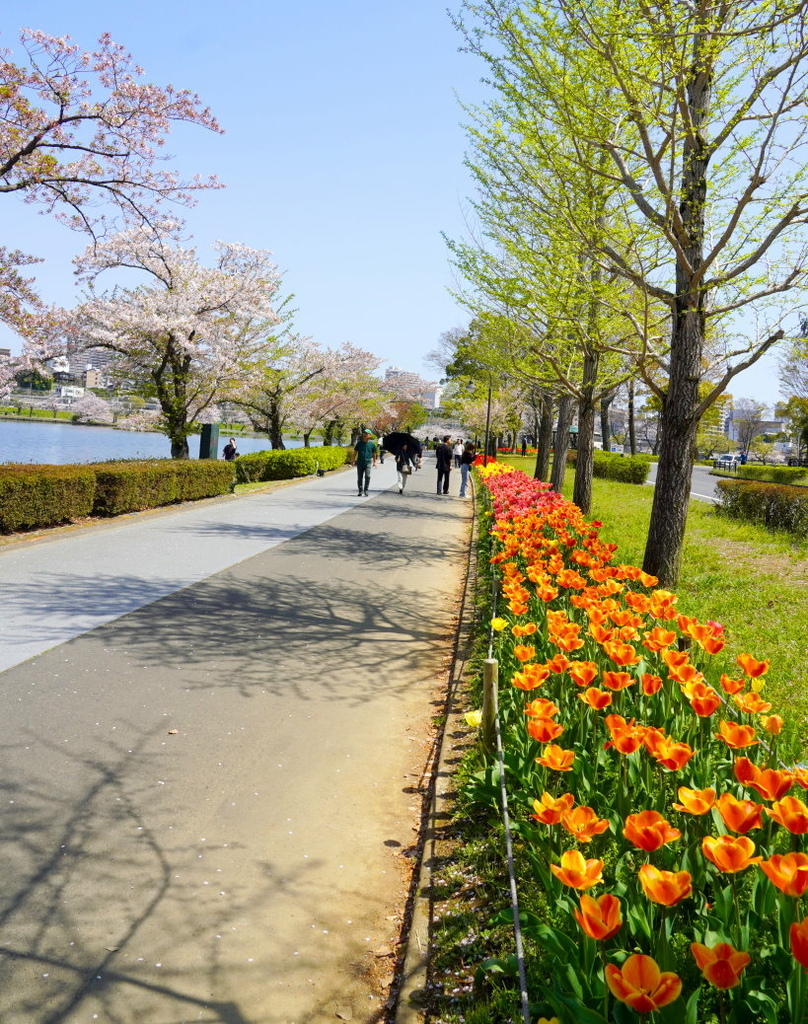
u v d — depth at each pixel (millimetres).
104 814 4359
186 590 9852
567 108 9102
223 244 28688
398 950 3430
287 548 13602
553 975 2486
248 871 3936
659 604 5375
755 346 9812
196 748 5312
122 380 26719
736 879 2859
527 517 10375
